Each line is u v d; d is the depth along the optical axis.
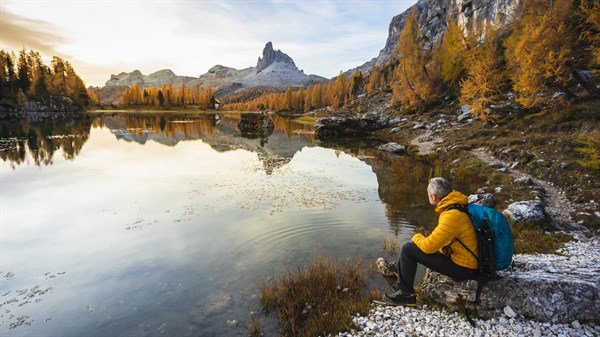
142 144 37.44
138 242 10.63
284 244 10.23
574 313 5.16
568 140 19.22
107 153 30.28
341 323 5.96
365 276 8.02
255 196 16.27
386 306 6.41
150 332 6.18
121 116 118.00
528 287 5.47
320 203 15.02
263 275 8.26
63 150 31.67
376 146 39.09
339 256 9.26
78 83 167.62
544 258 8.09
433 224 12.02
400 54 63.91
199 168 23.77
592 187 13.52
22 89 130.88
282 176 21.23
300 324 6.27
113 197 16.00
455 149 27.20
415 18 62.75
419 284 7.41
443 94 56.94
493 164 20.47
